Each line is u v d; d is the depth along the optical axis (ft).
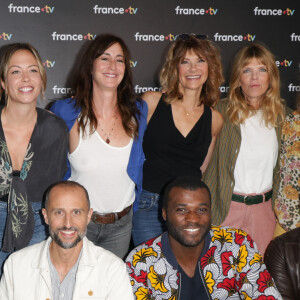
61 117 9.18
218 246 8.11
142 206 9.86
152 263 8.10
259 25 13.32
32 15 12.59
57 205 7.45
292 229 9.55
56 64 12.82
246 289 7.97
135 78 13.14
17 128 8.61
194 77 9.71
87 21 12.78
